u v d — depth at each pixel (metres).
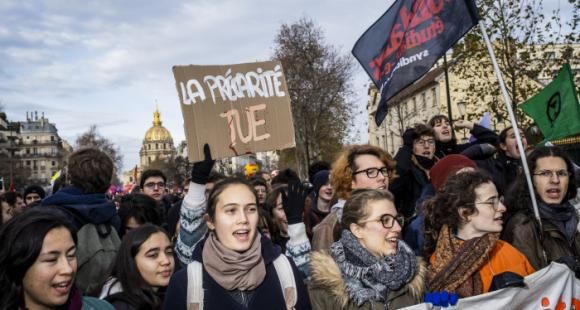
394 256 2.74
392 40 4.70
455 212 3.03
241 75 3.91
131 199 4.32
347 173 3.79
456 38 4.30
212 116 3.77
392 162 3.88
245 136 3.83
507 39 12.80
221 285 2.61
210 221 2.74
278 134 3.91
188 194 3.46
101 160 3.50
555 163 3.38
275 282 2.71
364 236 2.82
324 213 5.45
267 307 2.63
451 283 2.86
